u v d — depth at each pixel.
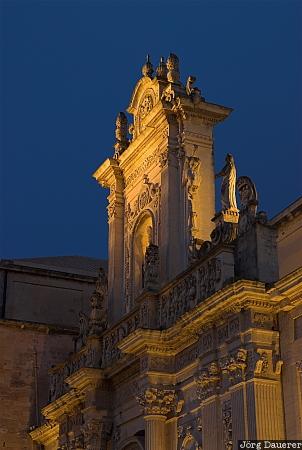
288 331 30.12
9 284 57.53
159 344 35.75
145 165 44.09
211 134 41.44
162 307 36.69
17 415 52.84
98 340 42.97
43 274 58.59
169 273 38.34
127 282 44.25
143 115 45.31
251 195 33.03
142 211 43.72
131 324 39.72
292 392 29.25
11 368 53.81
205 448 31.48
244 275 31.94
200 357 32.78
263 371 29.73
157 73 44.19
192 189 39.62
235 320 31.06
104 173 47.78
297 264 31.23
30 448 52.47
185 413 34.62
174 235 39.34
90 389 41.84
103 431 41.28
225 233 34.16
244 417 29.44
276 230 32.41
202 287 33.88
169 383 35.69
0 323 54.56
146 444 35.00
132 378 40.03
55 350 55.38
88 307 58.84
